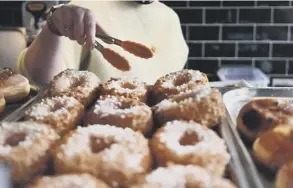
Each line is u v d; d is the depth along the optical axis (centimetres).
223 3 221
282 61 226
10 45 152
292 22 221
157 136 55
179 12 224
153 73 158
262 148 56
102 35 90
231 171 51
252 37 224
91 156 49
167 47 169
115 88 79
